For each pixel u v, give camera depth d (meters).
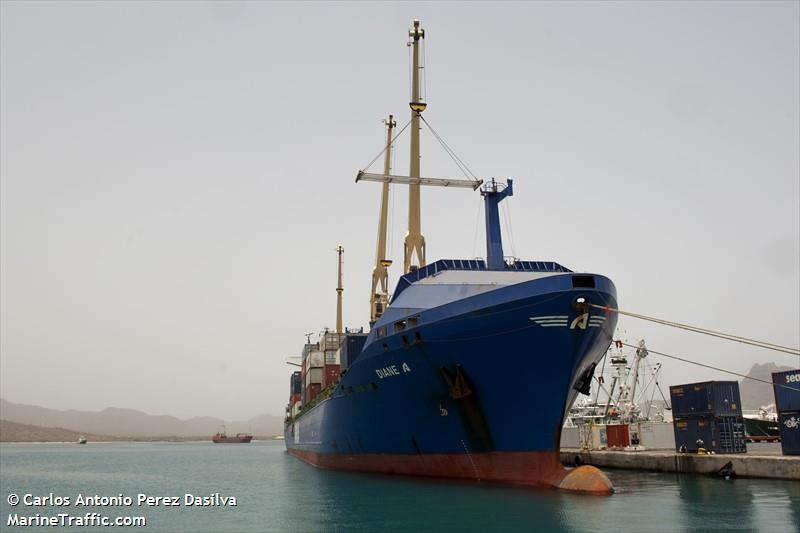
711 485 28.66
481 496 24.22
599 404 60.84
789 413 31.80
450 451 28.08
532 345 24.03
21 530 23.70
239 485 38.75
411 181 40.94
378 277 52.16
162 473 57.19
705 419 35.84
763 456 31.00
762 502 23.20
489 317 24.34
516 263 31.66
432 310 26.27
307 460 56.78
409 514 21.64
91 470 65.81
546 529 18.47
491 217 31.97
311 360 58.47
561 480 25.20
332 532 19.36
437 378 26.64
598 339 25.05
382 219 53.69
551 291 23.33
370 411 32.28
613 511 21.28
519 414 25.36
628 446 46.00
